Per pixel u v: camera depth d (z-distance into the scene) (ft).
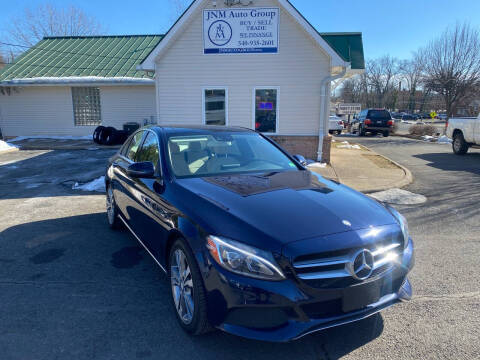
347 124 112.47
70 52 63.26
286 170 13.06
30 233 16.81
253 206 9.24
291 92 36.29
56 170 32.35
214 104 37.14
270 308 7.77
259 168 12.93
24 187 26.14
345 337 9.41
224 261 8.09
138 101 56.08
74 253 14.53
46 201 22.44
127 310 10.49
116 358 8.51
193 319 8.90
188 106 37.24
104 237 16.37
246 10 35.12
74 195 23.94
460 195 24.49
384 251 8.80
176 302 9.93
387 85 221.87
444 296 11.47
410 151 50.14
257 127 37.24
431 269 13.41
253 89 36.55
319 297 7.93
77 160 37.73
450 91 84.43
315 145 36.96
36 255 14.30
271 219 8.66
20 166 34.37
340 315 8.16
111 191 16.93
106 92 55.93
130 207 13.82
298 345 9.09
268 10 34.99
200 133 13.83
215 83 36.68
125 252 14.66
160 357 8.58
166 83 36.88
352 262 8.16
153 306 10.71
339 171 32.19
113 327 9.68
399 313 10.52
